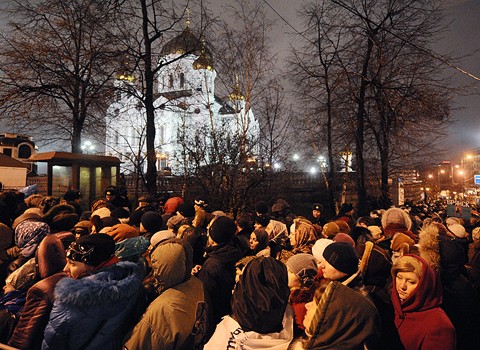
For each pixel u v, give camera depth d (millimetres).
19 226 3133
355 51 15406
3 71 13477
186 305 2037
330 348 1690
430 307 1988
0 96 13195
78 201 6441
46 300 2062
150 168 11359
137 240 2779
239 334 1874
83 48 14195
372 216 7441
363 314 1729
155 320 1915
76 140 14719
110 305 1846
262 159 10453
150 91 12055
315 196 15547
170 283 2092
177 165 10453
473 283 3219
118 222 4117
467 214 8938
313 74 15383
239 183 9414
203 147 9641
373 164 16609
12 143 33219
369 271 2561
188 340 1950
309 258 2320
